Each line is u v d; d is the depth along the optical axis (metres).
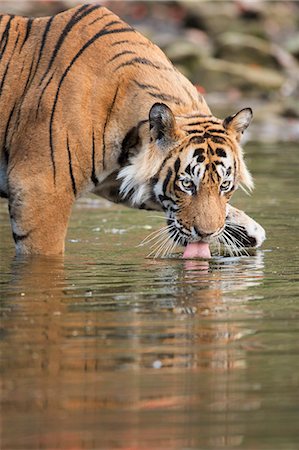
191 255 12.50
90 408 7.51
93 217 15.92
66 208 12.50
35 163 12.37
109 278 11.51
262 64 34.47
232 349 8.87
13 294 10.74
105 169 12.46
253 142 24.09
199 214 11.95
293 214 15.82
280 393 7.83
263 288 11.04
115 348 8.87
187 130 12.09
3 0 38.44
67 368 8.36
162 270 11.96
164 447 6.85
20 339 9.11
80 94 12.27
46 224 12.50
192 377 8.16
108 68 12.41
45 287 11.05
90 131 12.26
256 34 37.53
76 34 12.61
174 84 12.57
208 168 11.91
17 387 7.93
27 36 12.84
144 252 13.09
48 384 8.00
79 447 6.85
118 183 12.90
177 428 7.17
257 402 7.65
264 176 19.33
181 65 33.53
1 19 13.01
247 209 16.25
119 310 10.09
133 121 12.29
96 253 13.02
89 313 9.97
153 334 9.27
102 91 12.32
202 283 11.27
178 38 36.28
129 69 12.46
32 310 10.08
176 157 12.00
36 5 38.59
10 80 12.70
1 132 12.74
